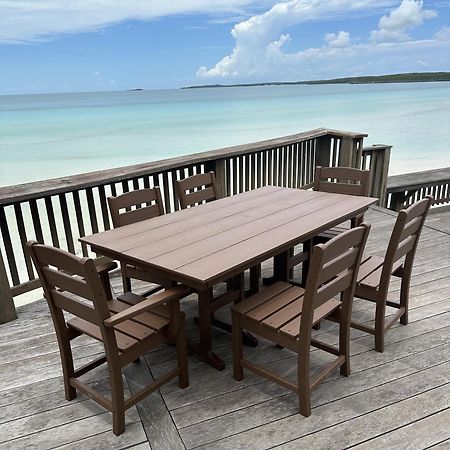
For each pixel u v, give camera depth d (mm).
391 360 2129
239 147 3982
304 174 4980
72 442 1679
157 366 2156
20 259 5496
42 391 1995
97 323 1552
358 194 2949
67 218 2945
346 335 1921
